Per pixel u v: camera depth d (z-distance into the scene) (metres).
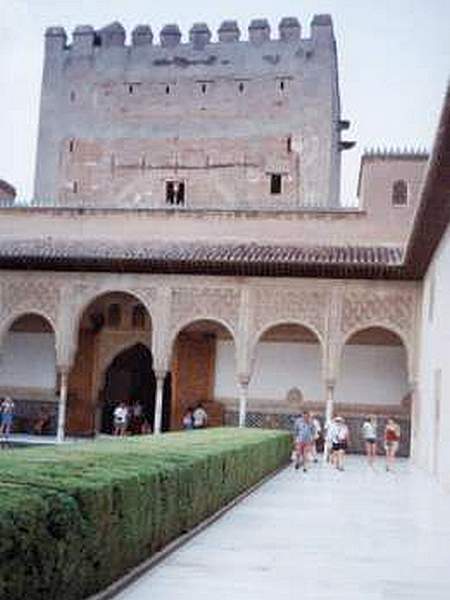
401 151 29.73
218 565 8.67
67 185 40.62
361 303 26.31
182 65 40.31
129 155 40.25
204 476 11.07
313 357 28.69
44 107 41.28
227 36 40.28
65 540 5.77
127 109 40.50
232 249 28.05
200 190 39.59
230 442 14.88
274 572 8.48
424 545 10.62
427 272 24.70
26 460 7.63
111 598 6.93
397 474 21.66
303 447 22.39
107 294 29.11
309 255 26.86
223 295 26.80
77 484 6.30
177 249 28.02
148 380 31.23
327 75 39.47
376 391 28.31
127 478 7.34
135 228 30.62
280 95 39.56
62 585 5.80
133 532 7.60
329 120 39.28
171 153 39.97
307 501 14.95
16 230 31.12
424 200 18.38
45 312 27.44
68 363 27.20
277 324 26.48
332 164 40.53
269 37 40.12
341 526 12.00
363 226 29.61
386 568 8.98
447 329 18.48
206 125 39.88
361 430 28.30
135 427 30.23
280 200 39.03
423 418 24.14
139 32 41.00
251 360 26.44
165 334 26.91
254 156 39.41
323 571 8.66
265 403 28.73
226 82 39.91
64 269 27.41
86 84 40.97
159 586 7.51
